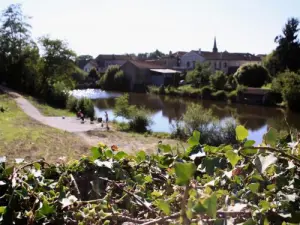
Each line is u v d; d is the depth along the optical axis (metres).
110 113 32.75
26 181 1.37
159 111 35.09
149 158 1.69
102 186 1.45
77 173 1.51
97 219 1.15
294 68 49.00
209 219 0.88
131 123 23.28
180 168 0.85
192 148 1.46
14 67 40.41
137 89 56.59
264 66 50.91
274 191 1.05
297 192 1.02
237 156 1.13
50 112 28.23
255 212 0.92
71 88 42.38
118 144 17.08
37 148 14.02
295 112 34.03
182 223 0.85
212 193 0.85
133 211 1.27
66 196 1.28
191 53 70.50
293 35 49.72
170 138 19.47
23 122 21.88
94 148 1.61
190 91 47.44
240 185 1.14
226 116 31.22
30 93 39.34
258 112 33.94
